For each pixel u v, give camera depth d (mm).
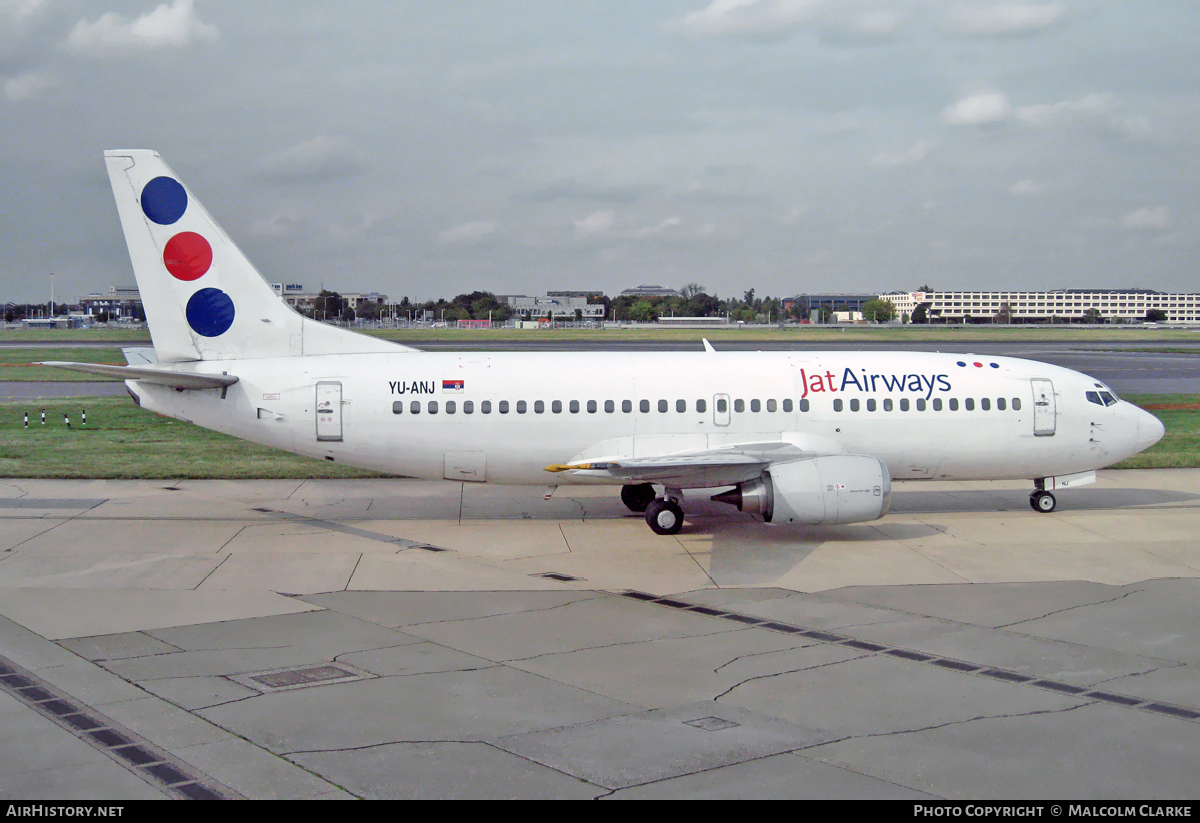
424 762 11539
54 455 38906
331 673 14727
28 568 21453
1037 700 13656
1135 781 11094
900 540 24828
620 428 26266
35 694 13734
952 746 12062
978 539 24891
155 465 36688
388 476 35094
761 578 21031
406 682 14336
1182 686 14211
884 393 26703
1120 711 13242
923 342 130375
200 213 26281
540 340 134125
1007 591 19828
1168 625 17328
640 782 11031
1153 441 27875
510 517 27969
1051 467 27547
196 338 26547
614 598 19359
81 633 16750
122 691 13875
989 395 26938
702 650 15984
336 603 18875
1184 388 69375
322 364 26359
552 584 20484
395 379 26062
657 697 13781
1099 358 102188
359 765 11461
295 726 12609
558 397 26172
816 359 27516
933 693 13938
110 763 11492
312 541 24594
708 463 23609
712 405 26359
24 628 17031
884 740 12250
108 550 23297
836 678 14578
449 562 22469
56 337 158750
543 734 12406
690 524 26828
